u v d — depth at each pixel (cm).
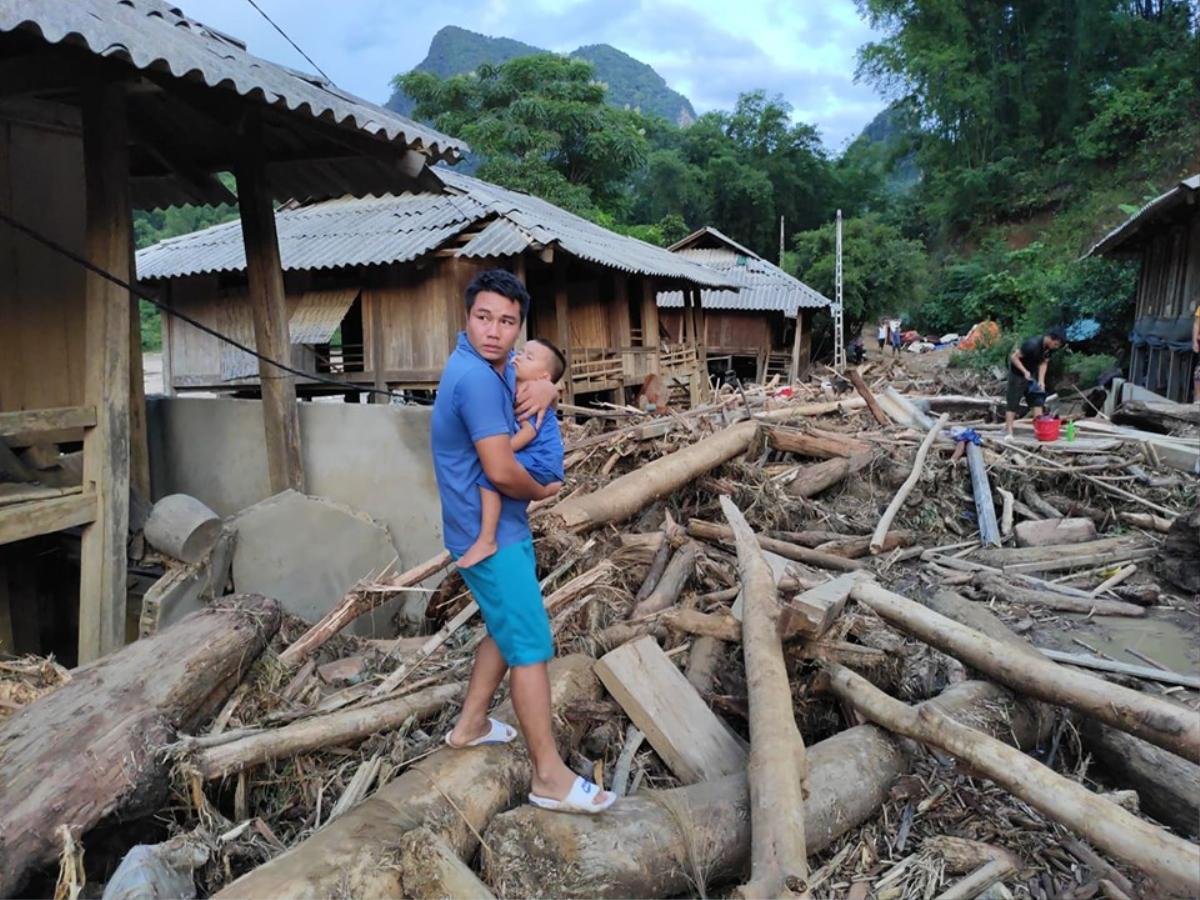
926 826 301
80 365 584
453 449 259
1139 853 239
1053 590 568
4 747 285
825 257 3291
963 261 3741
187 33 503
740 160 4747
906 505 725
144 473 596
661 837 261
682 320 2336
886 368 2314
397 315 1330
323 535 557
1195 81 3291
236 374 1466
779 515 664
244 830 286
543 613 266
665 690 351
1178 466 792
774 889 227
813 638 354
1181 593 573
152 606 476
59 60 439
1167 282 1475
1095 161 3484
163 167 704
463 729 295
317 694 368
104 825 268
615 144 3356
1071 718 346
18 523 429
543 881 251
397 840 245
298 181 708
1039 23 3909
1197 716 279
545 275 1622
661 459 651
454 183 1490
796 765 279
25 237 547
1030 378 945
